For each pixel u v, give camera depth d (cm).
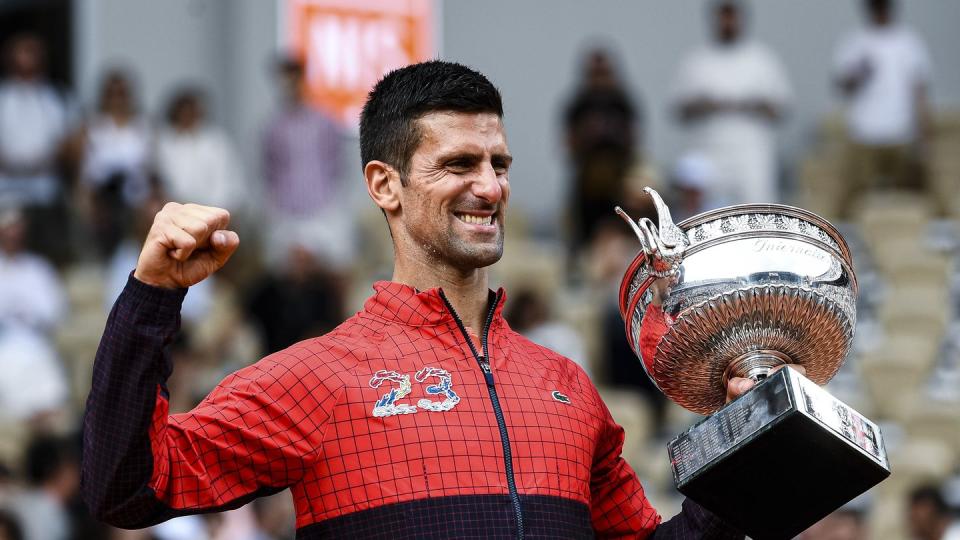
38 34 4069
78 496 2261
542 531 843
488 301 925
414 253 903
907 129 3953
